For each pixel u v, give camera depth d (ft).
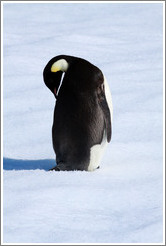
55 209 42.34
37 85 94.68
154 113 76.89
